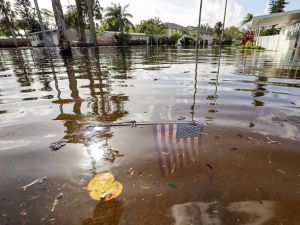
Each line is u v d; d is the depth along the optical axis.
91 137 2.02
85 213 1.18
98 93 3.66
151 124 2.27
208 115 2.52
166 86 4.12
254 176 1.46
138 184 1.39
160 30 54.53
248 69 6.47
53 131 2.18
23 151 1.81
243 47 27.08
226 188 1.36
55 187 1.38
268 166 1.57
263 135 2.01
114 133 2.09
